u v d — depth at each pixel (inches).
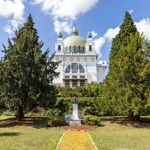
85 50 4884.4
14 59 1229.1
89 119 1210.0
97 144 679.7
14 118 1407.5
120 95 1204.5
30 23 1704.0
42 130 1059.9
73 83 4562.0
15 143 705.6
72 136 854.5
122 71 1214.3
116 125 1186.0
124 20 1577.3
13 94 1221.7
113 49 1568.7
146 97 1163.3
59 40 4783.5
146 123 1231.5
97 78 4793.3
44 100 1251.2
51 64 1316.4
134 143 709.3
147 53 1245.7
